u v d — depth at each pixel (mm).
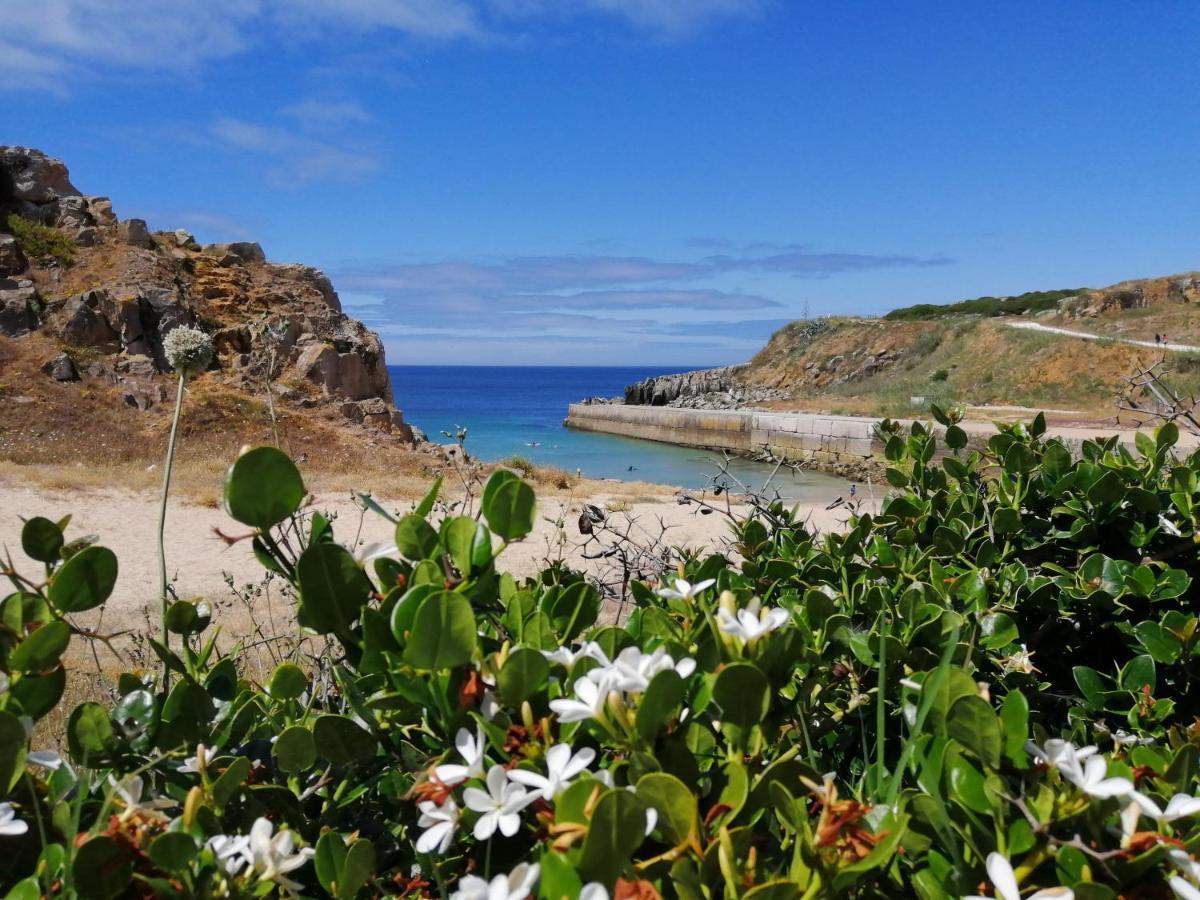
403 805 1250
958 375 61625
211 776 1254
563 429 69500
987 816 985
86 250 35844
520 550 11297
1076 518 2533
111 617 9219
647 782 887
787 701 1210
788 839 974
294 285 41375
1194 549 2400
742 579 2275
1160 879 903
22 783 1165
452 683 1122
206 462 25531
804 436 42344
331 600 1219
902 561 2340
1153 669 1833
